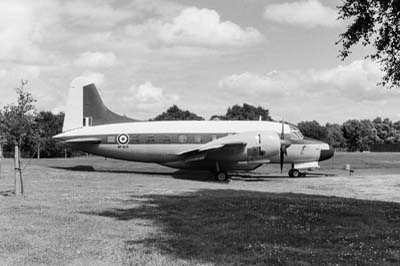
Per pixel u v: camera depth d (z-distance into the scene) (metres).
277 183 25.08
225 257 7.80
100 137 29.14
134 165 37.50
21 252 8.06
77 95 30.59
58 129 66.88
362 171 35.59
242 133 26.59
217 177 26.95
